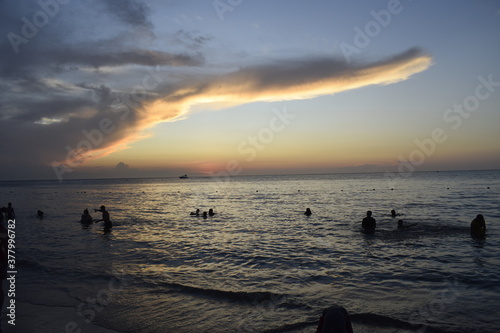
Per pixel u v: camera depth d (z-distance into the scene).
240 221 24.09
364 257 11.99
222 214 29.45
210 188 101.69
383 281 9.09
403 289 8.39
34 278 9.77
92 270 10.59
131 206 40.75
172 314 6.98
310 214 27.11
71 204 44.72
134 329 6.27
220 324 6.43
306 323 6.31
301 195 55.62
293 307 7.24
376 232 17.48
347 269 10.39
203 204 42.12
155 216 28.66
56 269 10.71
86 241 16.20
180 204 43.19
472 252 12.45
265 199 48.62
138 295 8.19
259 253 13.10
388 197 45.22
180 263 11.57
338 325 3.50
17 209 36.97
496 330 5.95
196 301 7.73
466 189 58.28
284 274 9.98
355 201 40.06
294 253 12.95
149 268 10.88
